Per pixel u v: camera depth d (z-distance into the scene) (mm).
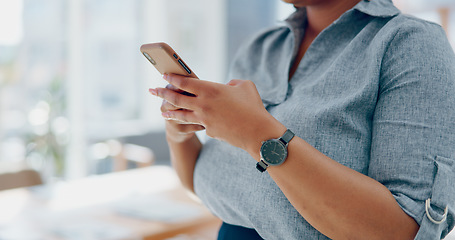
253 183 670
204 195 802
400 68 569
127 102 4930
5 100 4121
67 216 1642
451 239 1539
